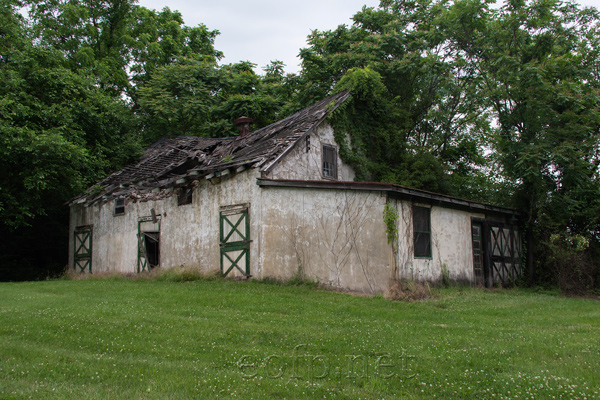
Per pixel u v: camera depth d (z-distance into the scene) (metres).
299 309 10.84
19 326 8.52
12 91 20.50
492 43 23.23
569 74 21.06
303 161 18.30
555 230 20.38
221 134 28.53
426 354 7.07
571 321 10.56
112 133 25.08
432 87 27.14
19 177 20.67
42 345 7.37
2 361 6.46
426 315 10.74
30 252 25.98
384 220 14.23
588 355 7.17
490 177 25.59
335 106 20.05
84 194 22.92
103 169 24.19
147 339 7.73
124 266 20.81
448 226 17.05
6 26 22.31
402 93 27.06
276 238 15.56
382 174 21.39
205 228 17.73
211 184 17.75
